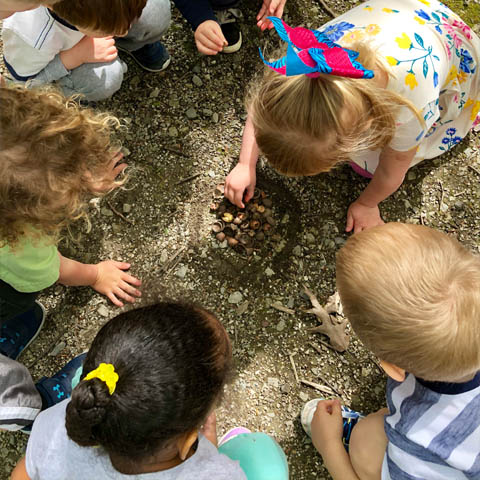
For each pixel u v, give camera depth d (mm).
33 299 1544
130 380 901
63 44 1612
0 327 1604
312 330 1762
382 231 1104
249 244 1803
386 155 1528
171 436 942
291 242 1836
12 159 1101
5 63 1807
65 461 1071
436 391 1171
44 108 1177
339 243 1842
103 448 985
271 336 1762
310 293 1782
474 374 1111
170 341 949
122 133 1908
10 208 1140
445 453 1160
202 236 1832
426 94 1369
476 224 1867
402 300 1025
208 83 1975
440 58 1422
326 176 1893
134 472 994
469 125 1771
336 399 1668
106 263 1755
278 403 1713
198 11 1799
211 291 1787
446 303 1007
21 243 1248
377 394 1715
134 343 939
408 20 1417
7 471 1622
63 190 1172
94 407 851
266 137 1185
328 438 1506
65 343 1736
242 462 1450
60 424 1133
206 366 977
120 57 1982
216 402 1069
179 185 1878
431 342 1013
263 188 1868
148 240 1830
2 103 1126
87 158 1245
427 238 1073
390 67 1317
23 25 1527
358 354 1751
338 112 1073
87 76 1731
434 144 1815
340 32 1394
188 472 1029
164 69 1971
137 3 1374
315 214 1863
